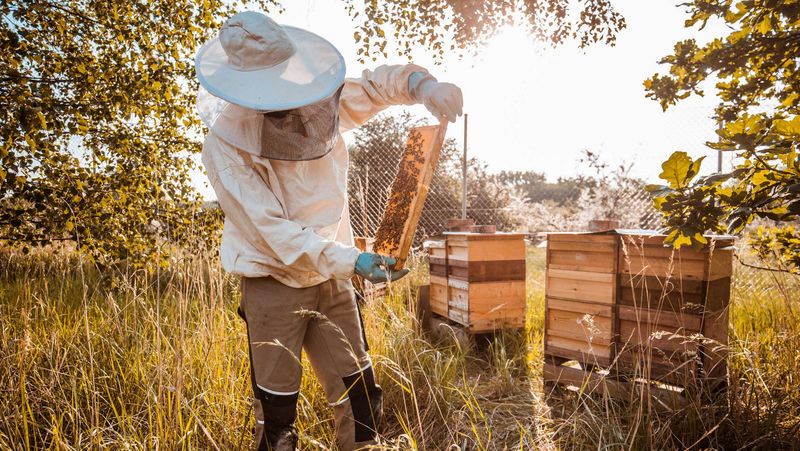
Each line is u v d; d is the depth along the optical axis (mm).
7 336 2541
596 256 2732
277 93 1495
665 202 2143
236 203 1563
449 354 3662
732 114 2453
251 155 1604
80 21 4316
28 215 4031
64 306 3568
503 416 2641
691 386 2383
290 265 1564
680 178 2115
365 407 1838
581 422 2393
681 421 2291
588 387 2754
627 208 7953
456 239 3926
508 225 10555
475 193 10539
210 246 3088
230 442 2086
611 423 2314
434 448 2287
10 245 4133
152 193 4531
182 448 1936
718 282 2457
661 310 2506
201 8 4539
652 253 2537
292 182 1670
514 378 3191
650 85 2500
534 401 2816
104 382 2529
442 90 1742
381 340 2949
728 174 2072
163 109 4516
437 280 4281
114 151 4293
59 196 3932
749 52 2215
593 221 2984
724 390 2447
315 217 1706
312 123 1549
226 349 2717
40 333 2912
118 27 4172
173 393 2188
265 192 1598
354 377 1827
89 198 4047
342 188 1815
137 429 2160
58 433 2000
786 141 1912
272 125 1527
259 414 1763
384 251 1842
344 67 1626
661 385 2688
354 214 7945
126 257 4328
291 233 1535
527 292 5488
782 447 2090
